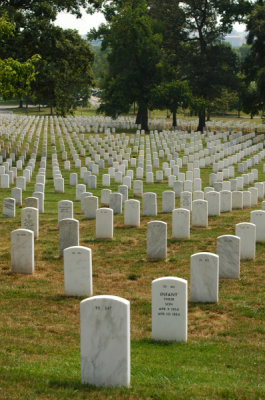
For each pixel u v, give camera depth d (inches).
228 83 2915.8
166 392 332.5
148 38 2797.7
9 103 5861.2
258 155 1936.5
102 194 1111.6
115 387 346.0
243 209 1091.9
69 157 1952.5
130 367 379.6
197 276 558.6
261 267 690.2
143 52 2839.6
